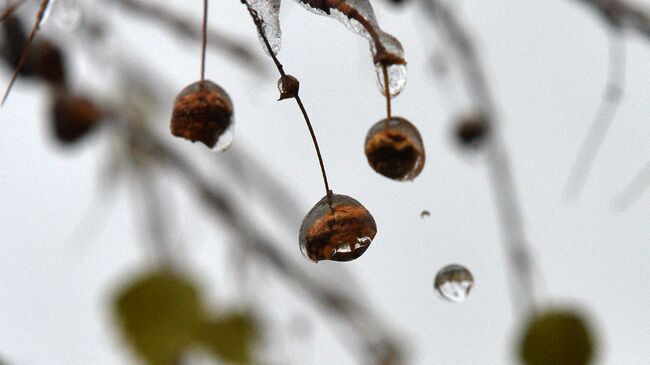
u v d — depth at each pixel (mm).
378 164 336
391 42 334
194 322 449
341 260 334
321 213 335
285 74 332
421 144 336
